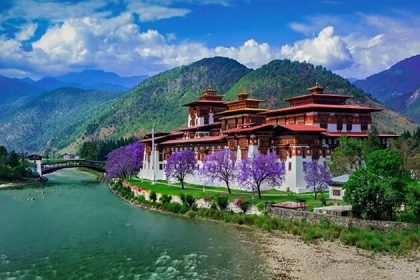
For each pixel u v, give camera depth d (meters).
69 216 108.38
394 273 59.28
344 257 67.00
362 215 79.44
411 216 77.06
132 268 64.50
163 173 177.75
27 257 70.81
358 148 113.88
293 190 120.81
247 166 110.06
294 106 147.38
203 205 107.62
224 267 63.97
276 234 83.62
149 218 104.44
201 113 189.88
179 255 70.75
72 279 60.34
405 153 113.94
